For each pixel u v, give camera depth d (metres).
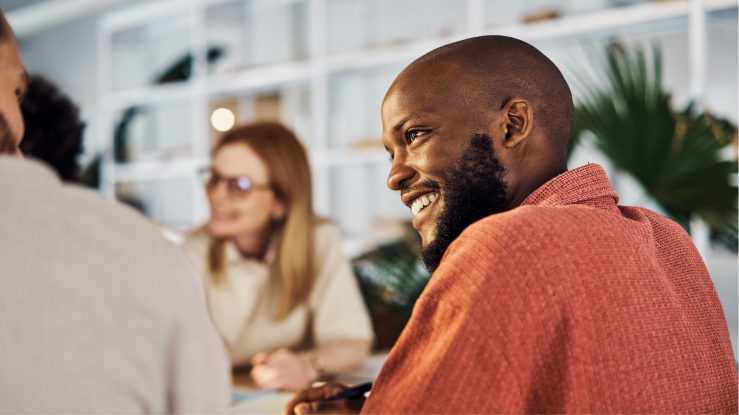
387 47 2.97
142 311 0.39
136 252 0.40
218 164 1.54
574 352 0.42
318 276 1.57
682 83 2.20
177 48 4.12
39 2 4.62
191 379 0.40
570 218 0.47
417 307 0.46
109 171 4.18
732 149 1.71
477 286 0.43
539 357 0.42
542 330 0.42
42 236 0.38
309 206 1.58
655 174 1.69
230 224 1.53
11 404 0.37
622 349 0.43
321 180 3.24
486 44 0.55
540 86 0.55
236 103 3.67
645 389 0.44
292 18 3.50
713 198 1.64
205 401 0.41
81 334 0.37
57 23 4.78
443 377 0.42
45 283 0.37
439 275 0.46
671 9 2.03
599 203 0.54
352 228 3.30
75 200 0.39
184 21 4.07
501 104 0.53
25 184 0.39
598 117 1.75
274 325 1.54
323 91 3.15
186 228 3.77
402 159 0.55
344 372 1.33
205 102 3.69
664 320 0.46
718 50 2.04
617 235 0.48
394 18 3.17
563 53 2.42
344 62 3.04
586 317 0.43
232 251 1.55
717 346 0.52
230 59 3.66
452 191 0.53
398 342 0.46
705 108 1.80
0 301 0.37
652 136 1.68
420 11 3.08
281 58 3.54
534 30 2.37
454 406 0.41
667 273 0.53
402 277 2.05
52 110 0.94
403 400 0.43
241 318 1.53
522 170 0.54
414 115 0.53
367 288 2.08
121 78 4.31
